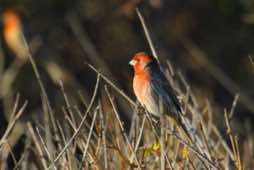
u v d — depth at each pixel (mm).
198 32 23719
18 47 20984
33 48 21547
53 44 22438
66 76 21891
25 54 20891
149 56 12273
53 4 22656
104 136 10023
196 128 11227
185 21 23469
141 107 10992
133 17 22812
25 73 21219
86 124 10672
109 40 23234
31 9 22359
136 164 10070
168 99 12000
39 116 18562
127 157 10500
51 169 10523
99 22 23156
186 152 10250
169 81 12086
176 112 11930
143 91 12203
